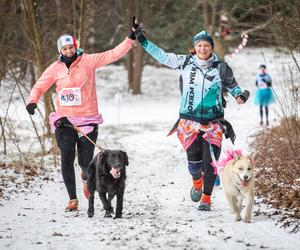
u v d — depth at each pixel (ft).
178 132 54.85
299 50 74.08
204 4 215.51
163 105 220.23
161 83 256.73
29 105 54.54
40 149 96.17
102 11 187.21
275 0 91.40
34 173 74.02
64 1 106.11
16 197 59.52
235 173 46.60
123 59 274.16
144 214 51.60
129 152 101.96
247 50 295.07
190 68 53.31
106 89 244.01
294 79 81.92
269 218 47.52
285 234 41.81
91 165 50.62
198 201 56.29
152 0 219.82
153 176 77.30
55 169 79.41
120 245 39.40
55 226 46.19
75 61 54.13
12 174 73.00
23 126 126.41
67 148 53.93
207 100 53.01
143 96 237.25
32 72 108.17
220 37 210.38
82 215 51.37
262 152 78.33
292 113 74.69
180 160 92.63
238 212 47.62
